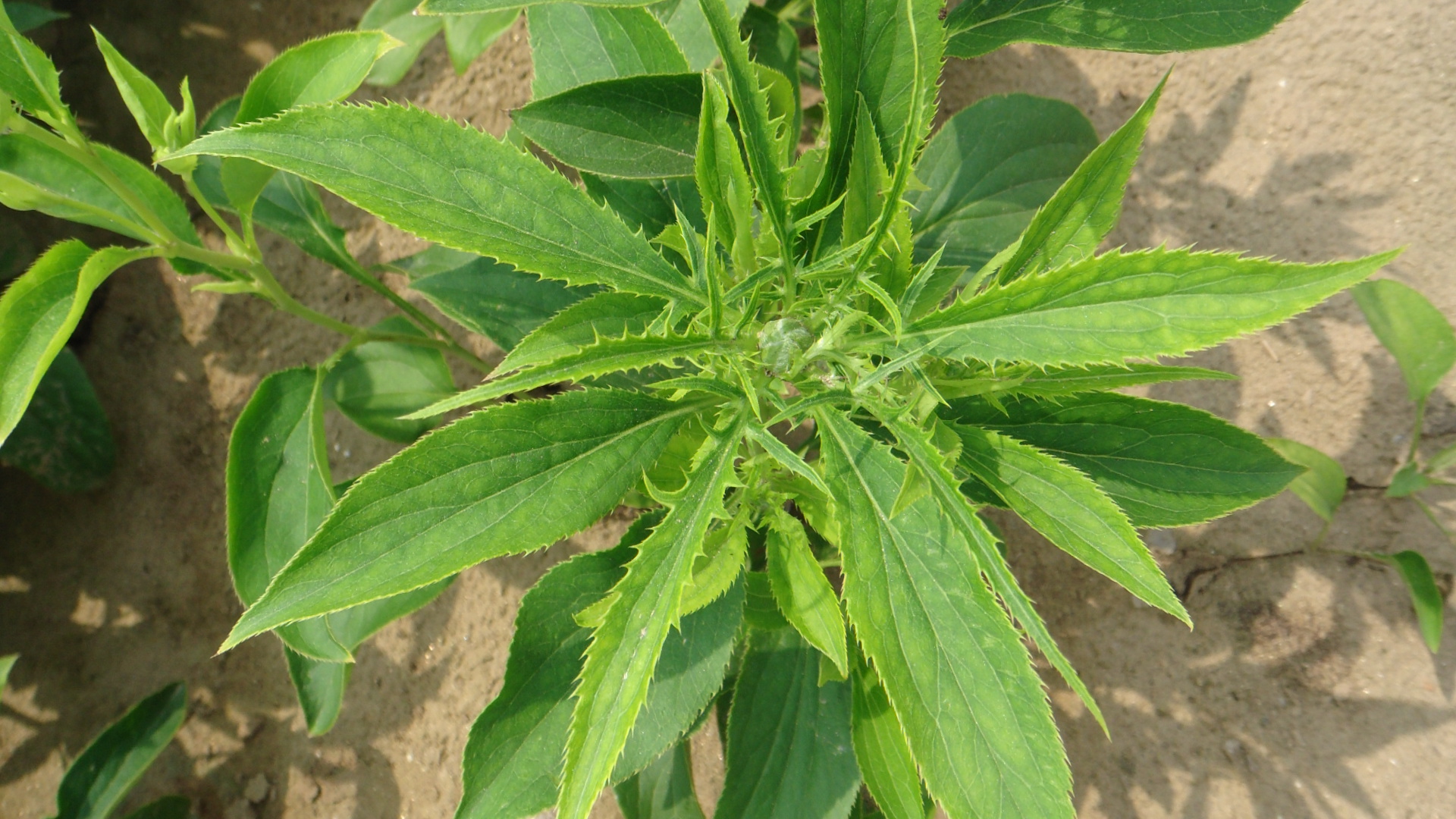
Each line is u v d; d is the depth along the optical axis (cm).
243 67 46
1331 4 36
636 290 22
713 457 21
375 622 33
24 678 46
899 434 21
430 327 38
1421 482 34
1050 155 33
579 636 27
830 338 22
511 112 26
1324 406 36
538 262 22
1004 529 40
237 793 44
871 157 24
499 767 26
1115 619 38
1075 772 38
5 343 24
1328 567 36
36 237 45
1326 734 35
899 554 21
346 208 46
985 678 20
